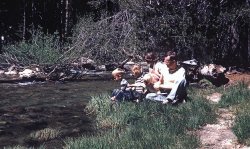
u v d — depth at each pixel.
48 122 7.65
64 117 7.98
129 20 16.16
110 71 16.41
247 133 5.54
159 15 15.27
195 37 14.48
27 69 15.10
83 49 17.08
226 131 6.07
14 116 8.20
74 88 11.80
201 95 8.60
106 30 16.94
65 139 6.47
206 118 6.56
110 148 5.35
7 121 7.78
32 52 15.30
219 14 14.66
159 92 8.05
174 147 5.27
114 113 7.29
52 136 6.65
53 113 8.37
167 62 7.95
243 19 14.47
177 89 7.73
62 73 14.40
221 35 14.80
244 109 7.05
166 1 15.14
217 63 14.73
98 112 7.99
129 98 8.16
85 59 16.95
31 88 11.90
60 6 28.09
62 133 6.82
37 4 27.95
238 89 8.55
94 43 17.03
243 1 14.63
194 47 14.61
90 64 16.62
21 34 25.39
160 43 15.09
